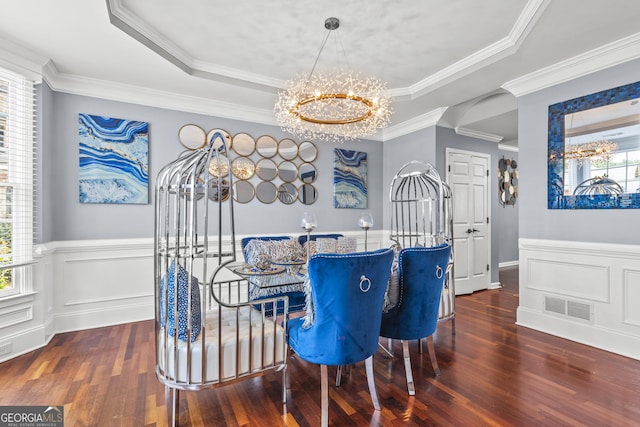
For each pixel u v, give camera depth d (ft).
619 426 5.51
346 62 10.24
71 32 7.82
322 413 5.48
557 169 9.93
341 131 13.87
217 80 10.70
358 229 16.16
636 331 8.26
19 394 6.56
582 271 9.36
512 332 10.09
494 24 8.21
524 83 10.62
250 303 5.79
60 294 10.14
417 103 12.96
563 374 7.36
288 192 14.21
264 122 13.74
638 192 8.26
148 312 11.54
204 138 12.52
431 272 6.84
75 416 5.86
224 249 12.78
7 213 8.48
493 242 16.49
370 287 5.64
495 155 16.62
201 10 7.56
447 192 10.23
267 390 6.78
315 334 5.62
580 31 7.99
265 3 7.34
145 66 9.63
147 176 11.49
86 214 10.59
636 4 6.95
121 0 7.18
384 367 7.79
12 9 6.89
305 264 8.38
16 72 8.53
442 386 6.88
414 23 8.14
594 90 9.08
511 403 6.22
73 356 8.35
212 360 5.51
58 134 10.17
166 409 6.08
